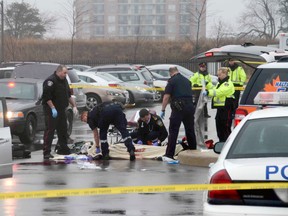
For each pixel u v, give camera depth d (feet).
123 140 101.09
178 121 97.60
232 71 118.52
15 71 160.76
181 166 93.15
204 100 100.83
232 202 45.80
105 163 96.63
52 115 102.22
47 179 82.02
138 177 83.25
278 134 49.88
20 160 100.94
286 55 97.04
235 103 108.58
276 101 63.10
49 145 102.06
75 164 95.96
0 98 77.46
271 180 45.34
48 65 161.17
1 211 65.10
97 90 195.42
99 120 99.55
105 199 70.64
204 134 101.55
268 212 44.75
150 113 104.63
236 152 49.06
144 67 234.79
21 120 119.75
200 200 69.87
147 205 67.51
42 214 63.67
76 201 69.72
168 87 97.96
